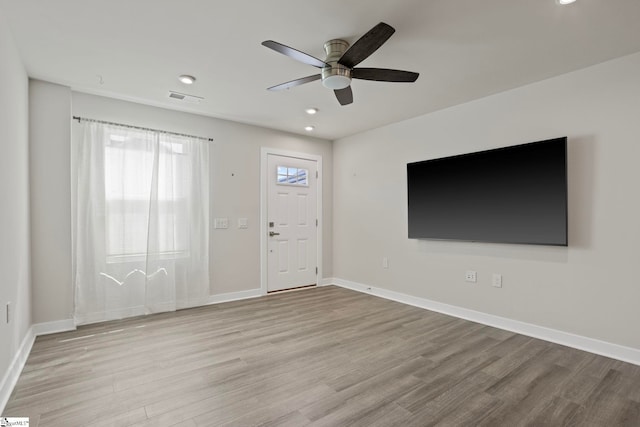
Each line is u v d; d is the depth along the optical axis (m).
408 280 4.13
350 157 5.04
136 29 2.19
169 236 3.72
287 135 4.82
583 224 2.70
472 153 3.39
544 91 2.95
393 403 1.90
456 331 3.10
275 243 4.70
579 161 2.73
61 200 3.06
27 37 2.28
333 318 3.50
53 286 3.03
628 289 2.47
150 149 3.63
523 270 3.06
